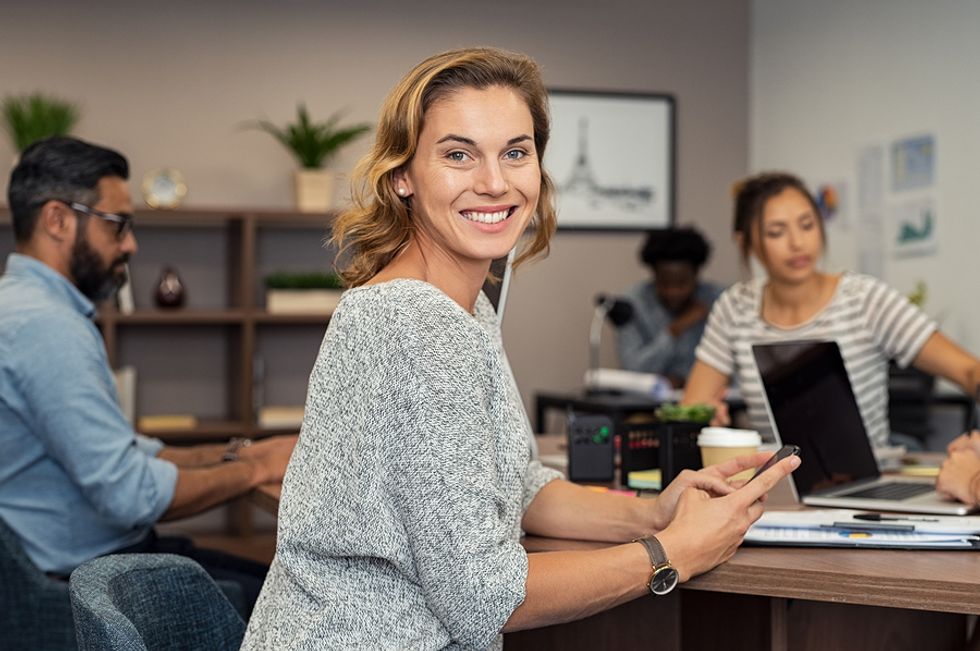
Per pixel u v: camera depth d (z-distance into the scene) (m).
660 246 5.27
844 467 2.23
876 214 5.32
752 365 3.02
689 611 1.96
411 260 1.55
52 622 2.10
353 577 1.36
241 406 5.25
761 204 2.95
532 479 1.81
